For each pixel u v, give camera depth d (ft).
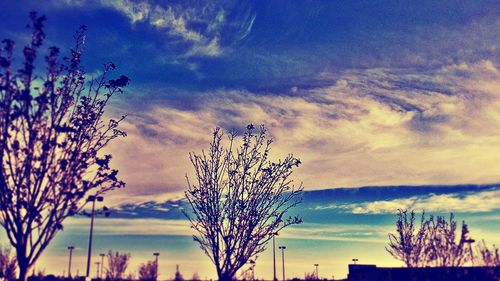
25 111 46.42
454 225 79.10
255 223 66.49
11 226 46.32
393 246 87.92
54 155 48.83
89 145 52.29
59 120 49.88
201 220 67.82
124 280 126.93
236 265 65.98
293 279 141.90
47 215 48.11
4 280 78.74
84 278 96.94
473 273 76.28
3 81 46.52
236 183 68.39
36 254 47.16
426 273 79.46
